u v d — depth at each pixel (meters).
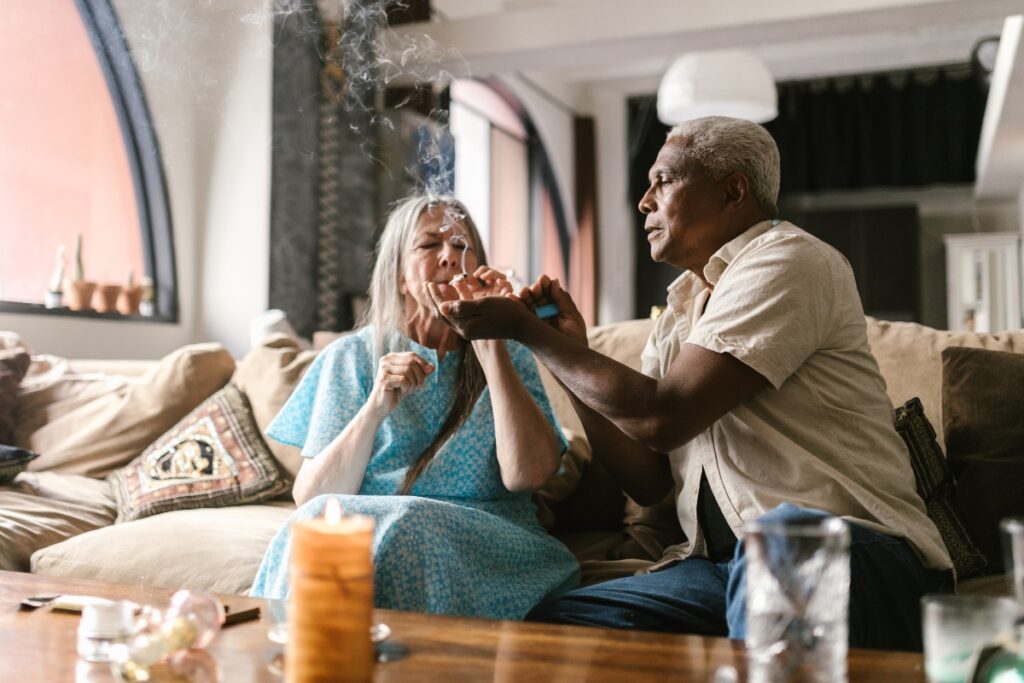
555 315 1.60
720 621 1.34
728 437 1.42
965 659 0.79
